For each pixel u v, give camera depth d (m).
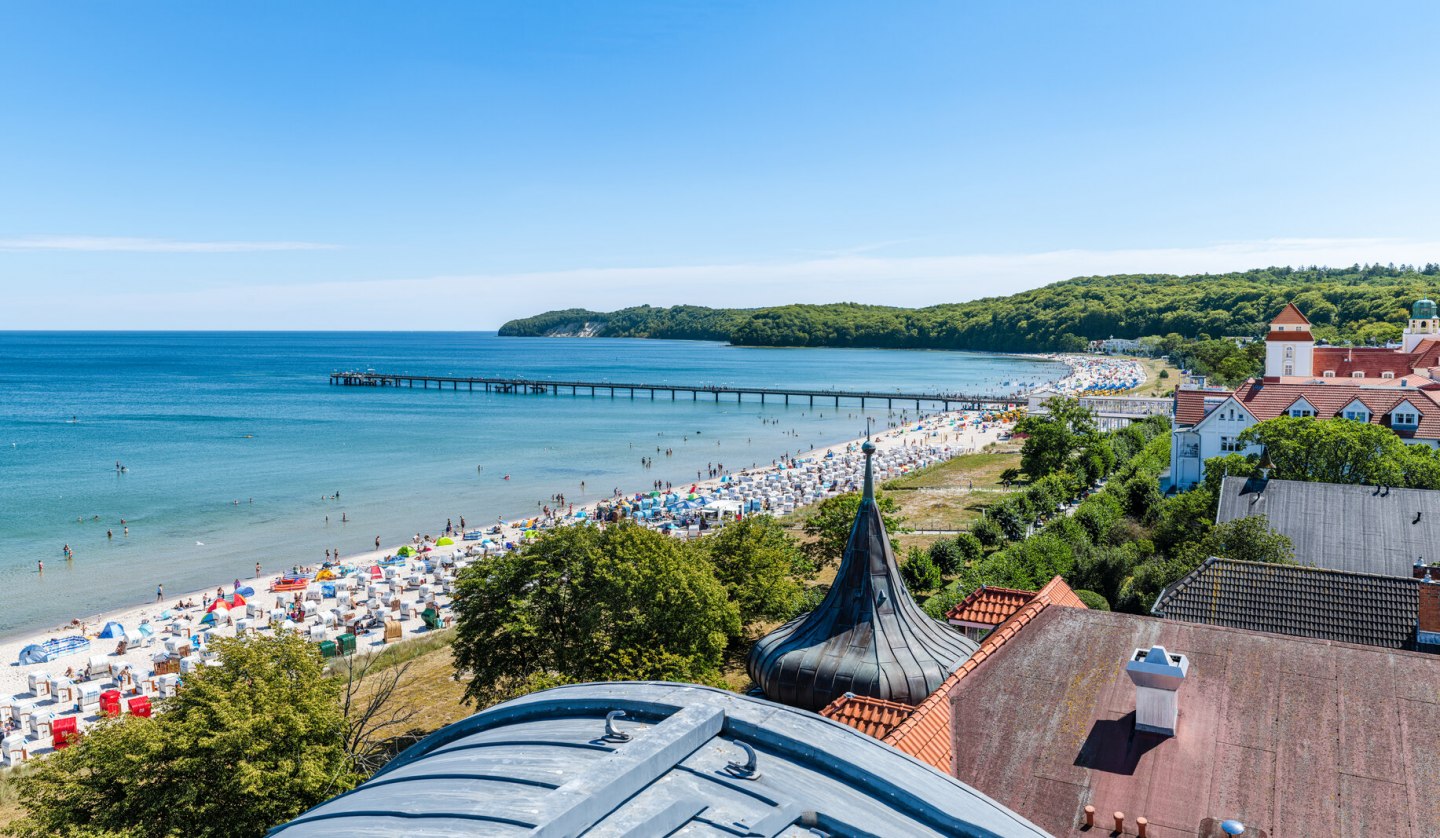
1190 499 56.25
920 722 18.20
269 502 111.38
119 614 70.31
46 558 86.38
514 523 98.38
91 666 56.88
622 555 38.00
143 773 25.48
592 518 99.00
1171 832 16.00
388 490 119.31
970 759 18.17
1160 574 44.00
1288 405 85.88
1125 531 64.12
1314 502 45.72
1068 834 16.33
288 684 28.17
